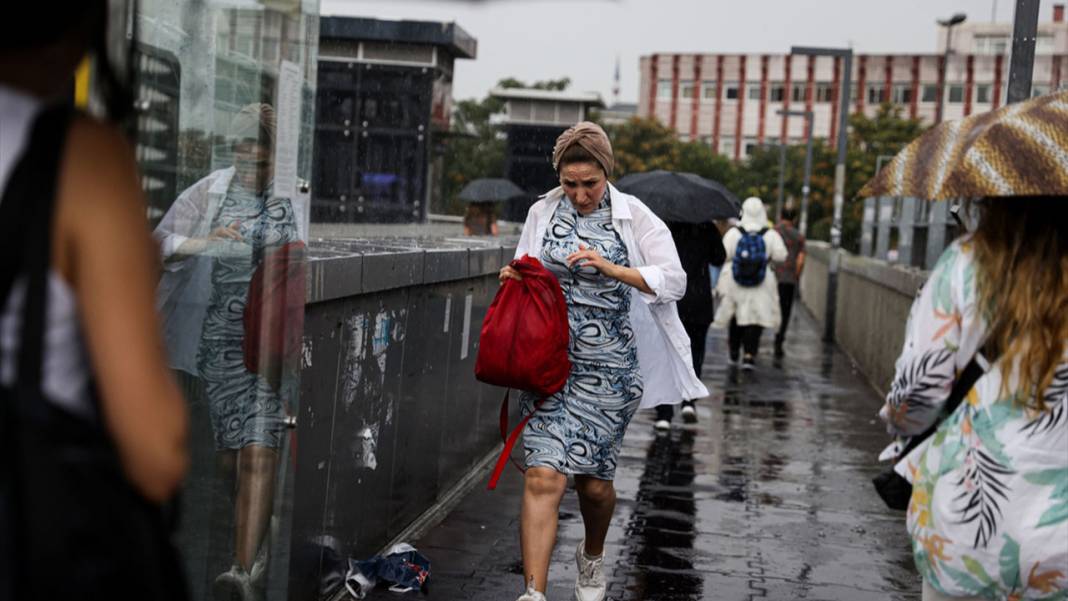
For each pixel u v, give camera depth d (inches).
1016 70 310.0
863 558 246.8
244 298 147.3
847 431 417.1
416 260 234.2
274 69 146.3
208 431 144.9
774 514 284.2
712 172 2770.7
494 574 220.8
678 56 4030.5
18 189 67.4
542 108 757.9
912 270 467.5
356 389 203.8
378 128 535.8
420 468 253.6
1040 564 115.0
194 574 144.9
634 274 182.5
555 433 184.1
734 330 608.7
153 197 129.2
